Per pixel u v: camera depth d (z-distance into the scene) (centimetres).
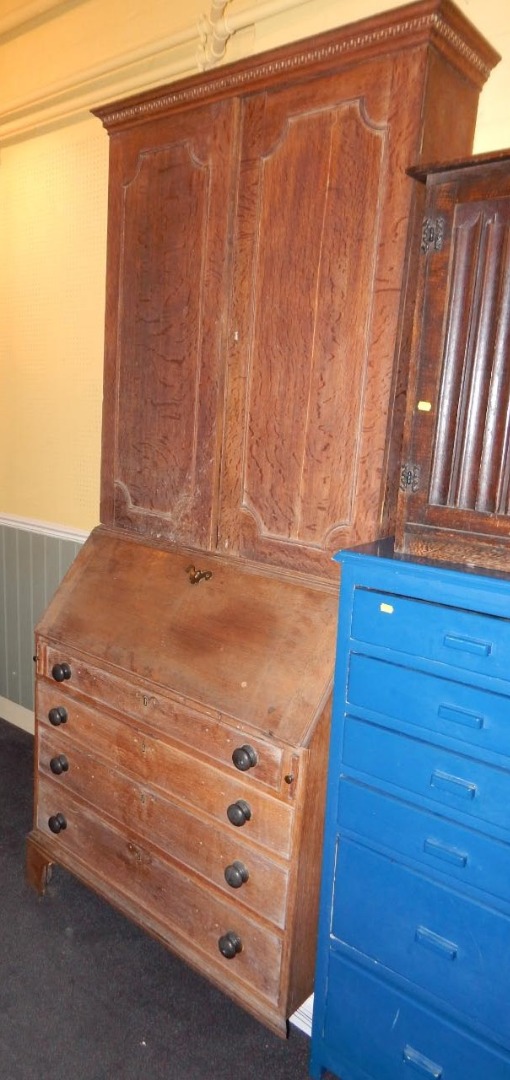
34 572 304
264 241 153
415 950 135
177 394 176
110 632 185
